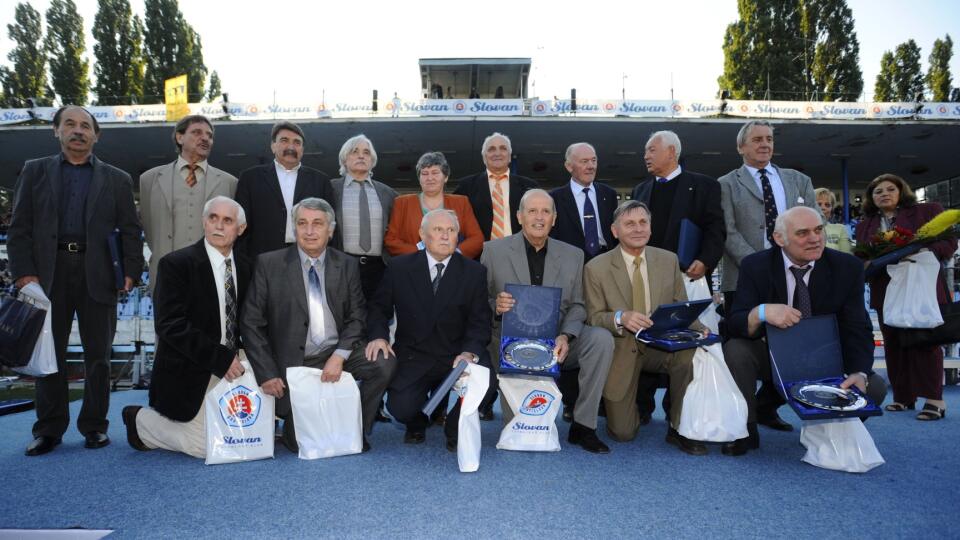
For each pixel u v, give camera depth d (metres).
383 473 2.63
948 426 3.63
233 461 2.83
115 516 2.08
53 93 30.97
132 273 3.48
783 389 2.71
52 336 3.07
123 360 10.34
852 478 2.55
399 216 4.10
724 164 21.23
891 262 3.88
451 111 16.39
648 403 3.83
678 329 3.10
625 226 3.30
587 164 4.11
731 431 2.91
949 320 3.67
